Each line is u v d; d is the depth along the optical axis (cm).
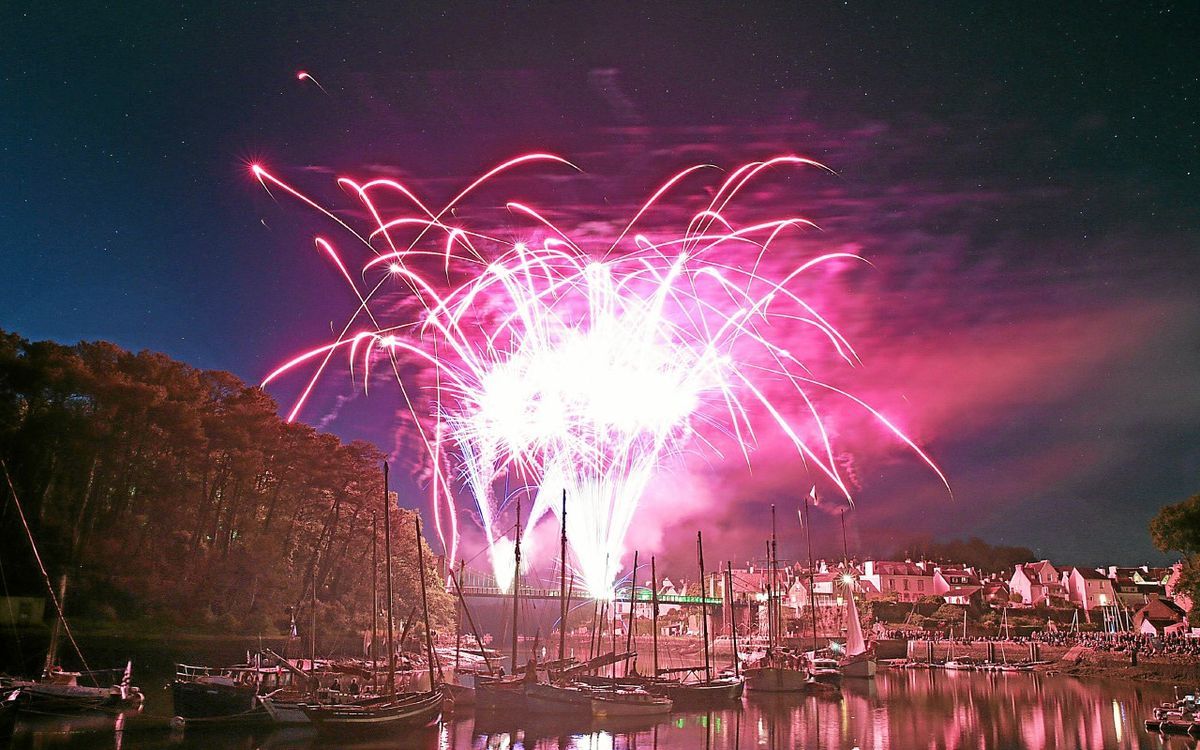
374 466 12438
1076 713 8356
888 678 13262
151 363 9512
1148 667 12725
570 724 7169
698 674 11219
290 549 10969
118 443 8781
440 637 15175
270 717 5919
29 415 8606
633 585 10512
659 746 6244
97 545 8581
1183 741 6562
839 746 6397
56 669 6469
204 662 8750
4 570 8056
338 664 8119
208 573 9500
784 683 10544
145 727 5772
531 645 18138
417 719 6300
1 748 4950
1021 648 16088
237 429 9750
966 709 8756
